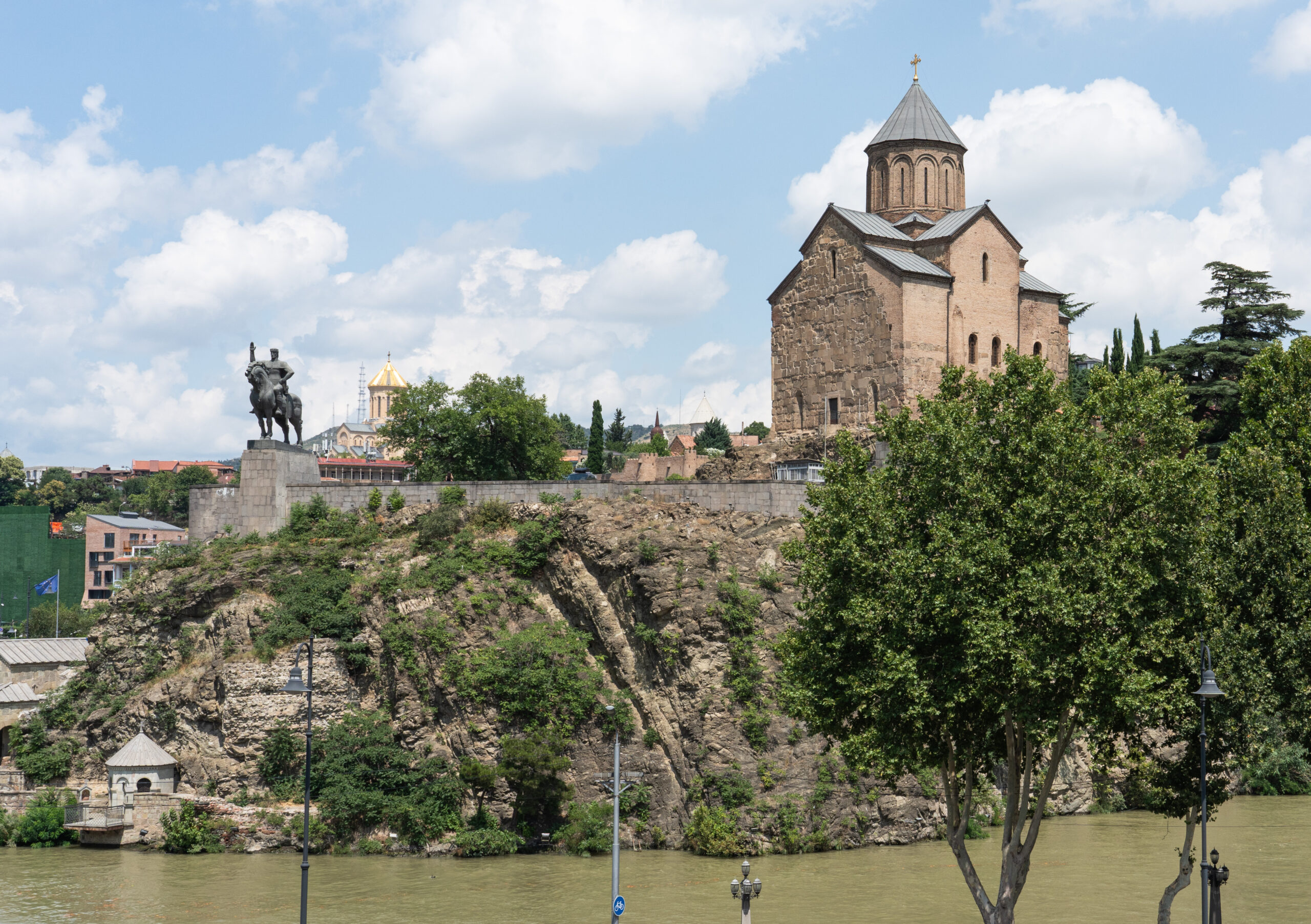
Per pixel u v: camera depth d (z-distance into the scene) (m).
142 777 70.44
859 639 43.69
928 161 94.50
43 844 69.19
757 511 76.94
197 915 53.31
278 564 78.25
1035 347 93.50
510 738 66.75
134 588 80.12
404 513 81.19
